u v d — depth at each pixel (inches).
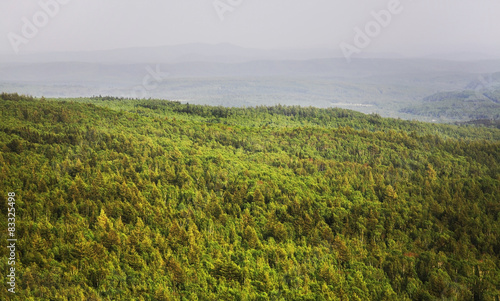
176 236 3804.1
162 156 5408.5
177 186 4699.8
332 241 4065.0
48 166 4594.0
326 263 3627.0
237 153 6161.4
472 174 5797.2
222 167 5334.6
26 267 3216.0
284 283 3430.1
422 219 4532.5
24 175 4264.3
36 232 3518.7
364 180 5428.2
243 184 4884.4
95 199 4195.4
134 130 6259.8
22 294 2997.0
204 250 3740.2
